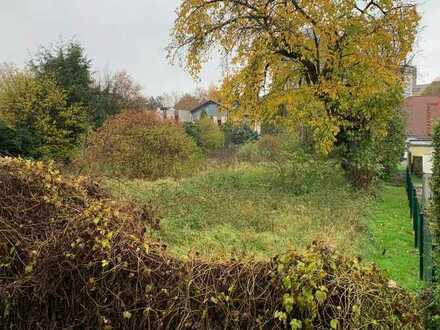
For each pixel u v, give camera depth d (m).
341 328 3.27
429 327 4.12
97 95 31.23
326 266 3.49
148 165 17.45
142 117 18.11
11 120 25.92
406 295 3.52
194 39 17.47
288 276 3.36
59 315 3.94
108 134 17.62
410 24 16.50
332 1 15.89
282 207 11.30
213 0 16.92
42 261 3.95
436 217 6.24
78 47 31.09
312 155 17.47
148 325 3.64
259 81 17.47
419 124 32.03
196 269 3.72
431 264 5.45
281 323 3.38
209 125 36.59
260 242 7.77
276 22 16.09
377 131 16.56
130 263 3.79
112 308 3.74
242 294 3.51
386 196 16.61
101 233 3.91
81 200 4.46
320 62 17.20
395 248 8.82
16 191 4.32
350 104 15.97
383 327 3.27
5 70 29.00
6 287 3.97
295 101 16.05
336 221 9.93
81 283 3.85
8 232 4.11
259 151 23.36
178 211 9.45
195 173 18.06
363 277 3.46
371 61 15.73
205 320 3.52
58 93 27.06
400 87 16.34
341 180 16.17
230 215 9.70
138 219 4.71
